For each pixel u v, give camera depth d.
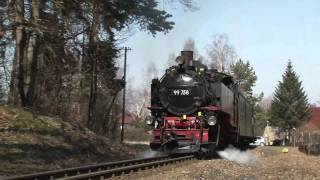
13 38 20.69
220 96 22.78
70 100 31.48
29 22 18.22
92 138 25.00
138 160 18.25
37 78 27.17
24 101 23.75
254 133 40.34
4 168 14.52
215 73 24.08
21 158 16.31
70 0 21.11
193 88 22.22
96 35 27.91
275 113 94.12
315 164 22.19
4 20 17.36
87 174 13.10
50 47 22.97
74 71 28.78
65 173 13.47
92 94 31.50
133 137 65.69
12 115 21.23
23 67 23.53
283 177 15.49
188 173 15.02
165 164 17.83
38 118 22.52
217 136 21.92
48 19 20.75
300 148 41.12
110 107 35.91
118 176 14.29
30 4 19.91
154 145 21.84
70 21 22.11
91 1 23.84
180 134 21.47
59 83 29.28
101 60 31.72
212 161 19.17
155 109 22.66
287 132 93.19
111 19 29.34
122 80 36.22
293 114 92.25
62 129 23.02
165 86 22.70
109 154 23.06
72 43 24.66
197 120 21.67
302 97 93.62
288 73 95.12
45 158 17.39
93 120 33.59
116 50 32.25
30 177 11.92
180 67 22.67
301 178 15.53
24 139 18.83
